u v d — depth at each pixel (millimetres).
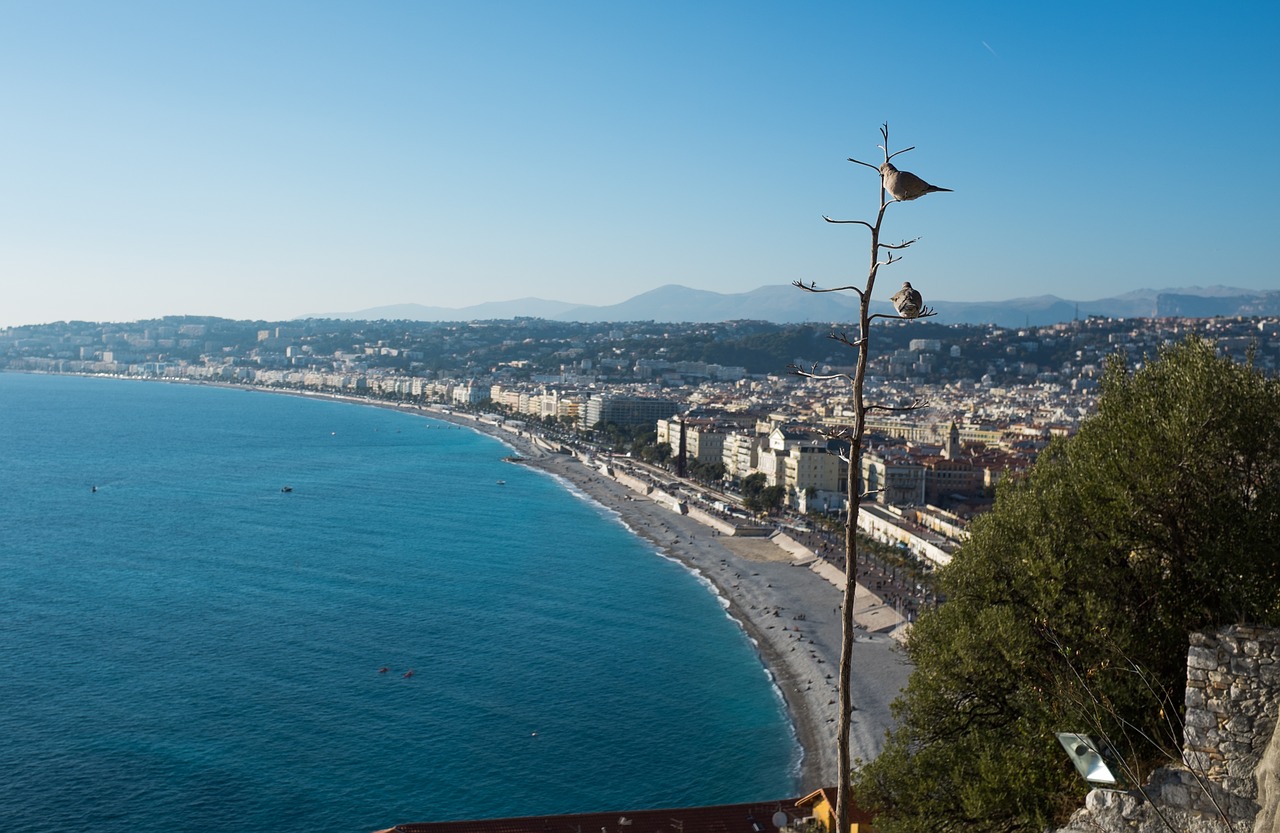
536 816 113750
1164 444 42844
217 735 142250
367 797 125688
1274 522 41031
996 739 44906
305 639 188750
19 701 152375
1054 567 43906
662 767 137875
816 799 102312
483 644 190375
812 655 186250
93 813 118812
